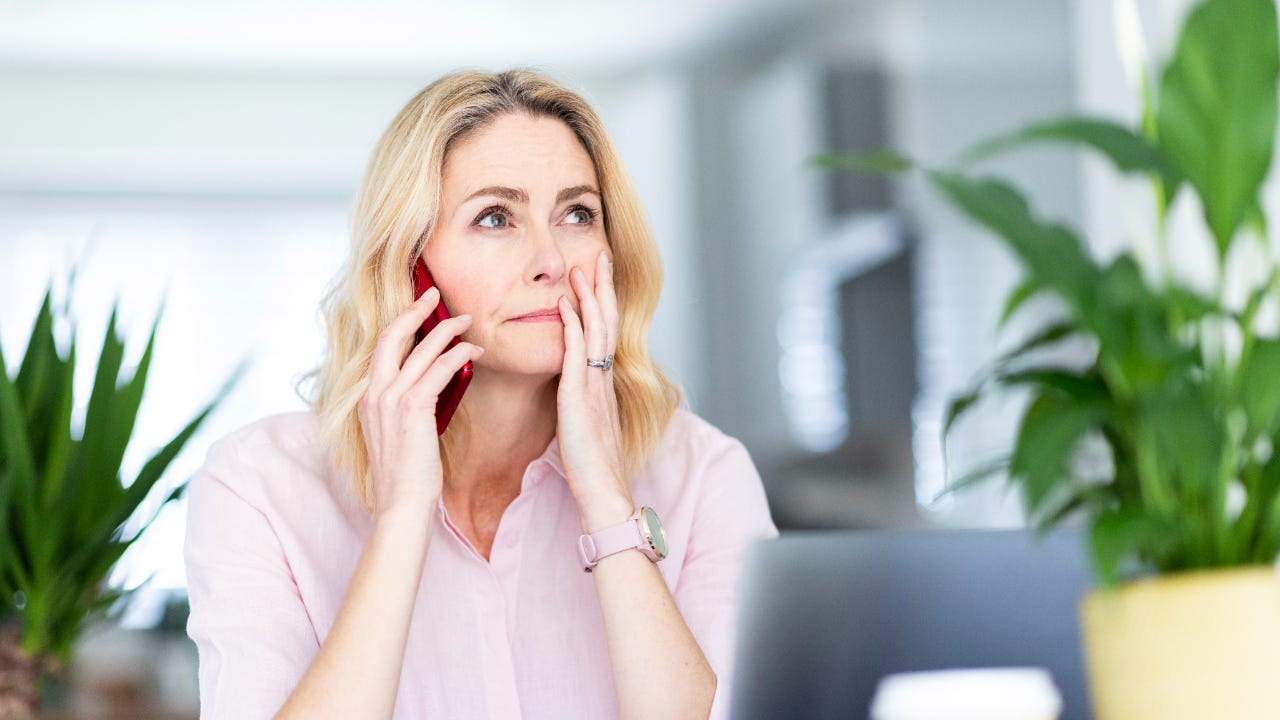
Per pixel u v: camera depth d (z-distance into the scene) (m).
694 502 1.39
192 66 5.43
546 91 1.29
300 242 5.59
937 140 4.37
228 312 5.52
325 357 1.36
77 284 5.40
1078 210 3.28
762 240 5.28
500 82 1.29
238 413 5.42
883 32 4.73
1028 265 0.75
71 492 1.73
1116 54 3.12
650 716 1.17
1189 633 0.67
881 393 4.82
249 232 5.57
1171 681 0.67
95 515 1.75
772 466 4.70
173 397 5.39
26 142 5.35
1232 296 1.98
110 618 1.89
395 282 1.27
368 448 1.22
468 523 1.34
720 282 5.30
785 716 0.83
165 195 5.53
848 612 0.84
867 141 4.84
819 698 0.83
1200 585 0.67
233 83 5.48
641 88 5.49
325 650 1.12
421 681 1.25
